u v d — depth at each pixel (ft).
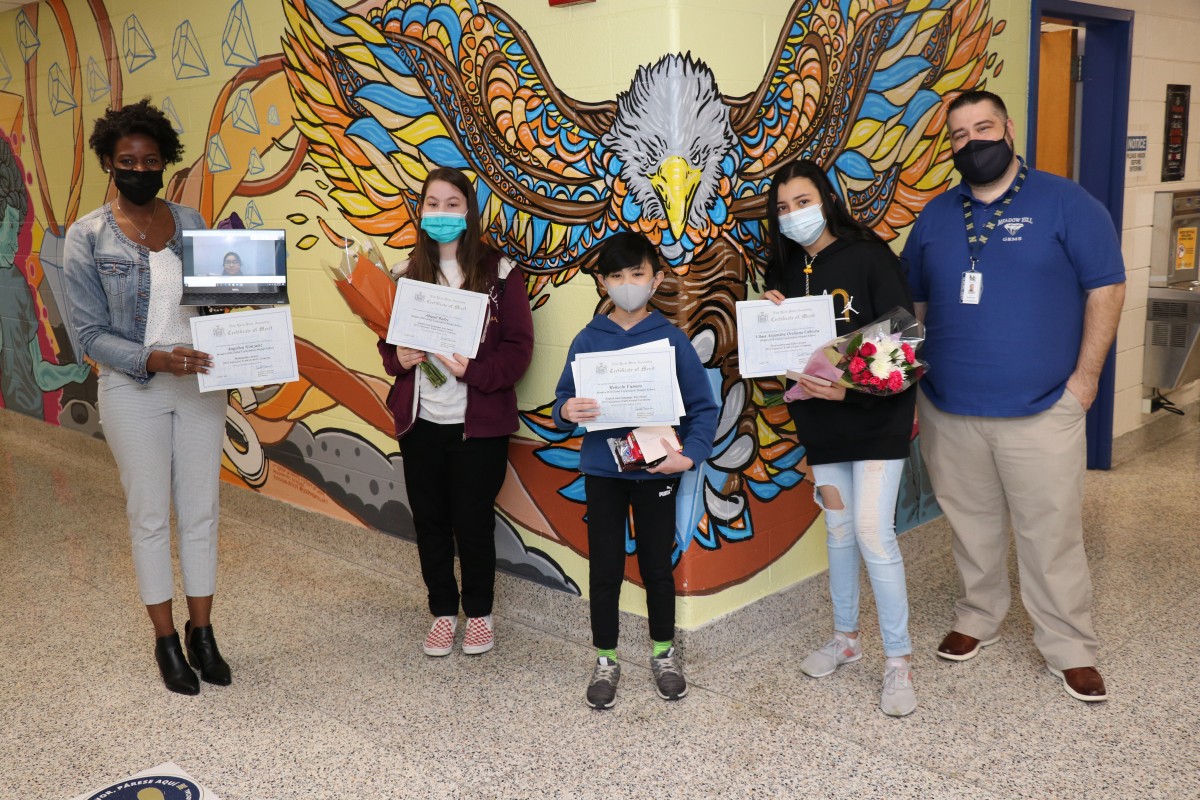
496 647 11.45
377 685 10.59
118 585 13.58
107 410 10.11
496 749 9.21
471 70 11.08
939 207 10.06
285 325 9.95
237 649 11.55
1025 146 14.51
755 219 10.53
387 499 13.58
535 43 10.43
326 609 12.65
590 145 10.20
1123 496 16.07
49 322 19.84
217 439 10.62
